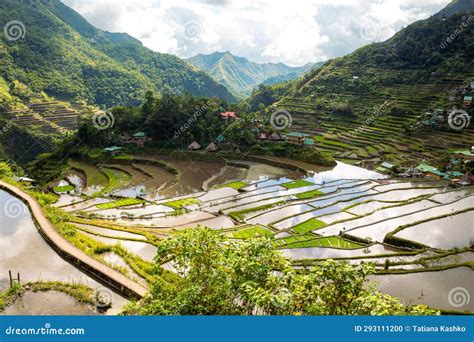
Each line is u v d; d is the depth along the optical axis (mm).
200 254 14742
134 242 39375
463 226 47469
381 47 158500
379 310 11758
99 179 83312
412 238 43594
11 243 33531
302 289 12344
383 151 97938
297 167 90625
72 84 175625
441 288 31438
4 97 139500
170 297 14367
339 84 146000
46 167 94625
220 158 99750
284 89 183000
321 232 47844
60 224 37594
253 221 54500
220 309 13328
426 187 71062
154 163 95625
